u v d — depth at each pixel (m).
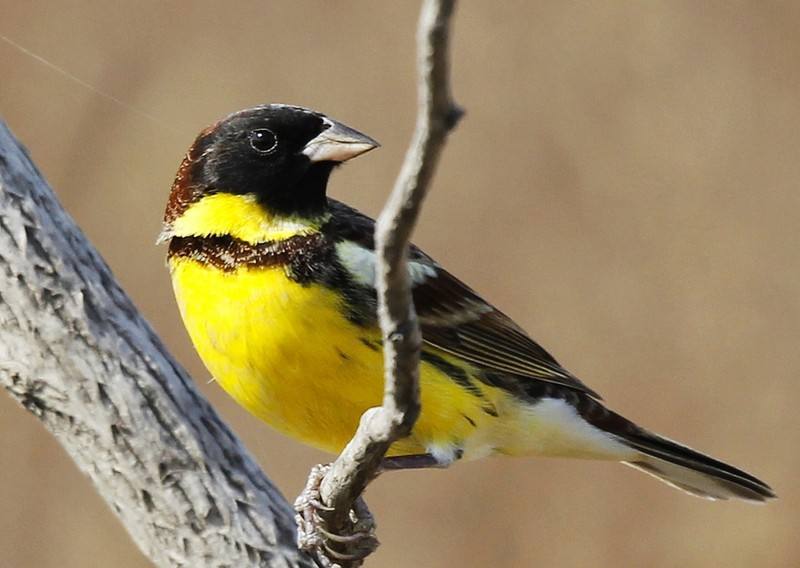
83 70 14.08
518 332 8.73
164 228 8.45
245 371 7.99
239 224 8.07
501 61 14.37
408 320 5.75
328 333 7.82
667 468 9.30
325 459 12.91
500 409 8.57
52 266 7.74
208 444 7.86
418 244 13.70
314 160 8.19
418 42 4.82
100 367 7.75
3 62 14.05
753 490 9.33
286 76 14.23
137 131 13.97
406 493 12.91
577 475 12.91
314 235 8.02
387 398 6.12
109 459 7.77
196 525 7.76
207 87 14.12
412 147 5.13
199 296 8.02
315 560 7.79
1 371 7.75
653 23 14.61
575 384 8.87
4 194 7.74
